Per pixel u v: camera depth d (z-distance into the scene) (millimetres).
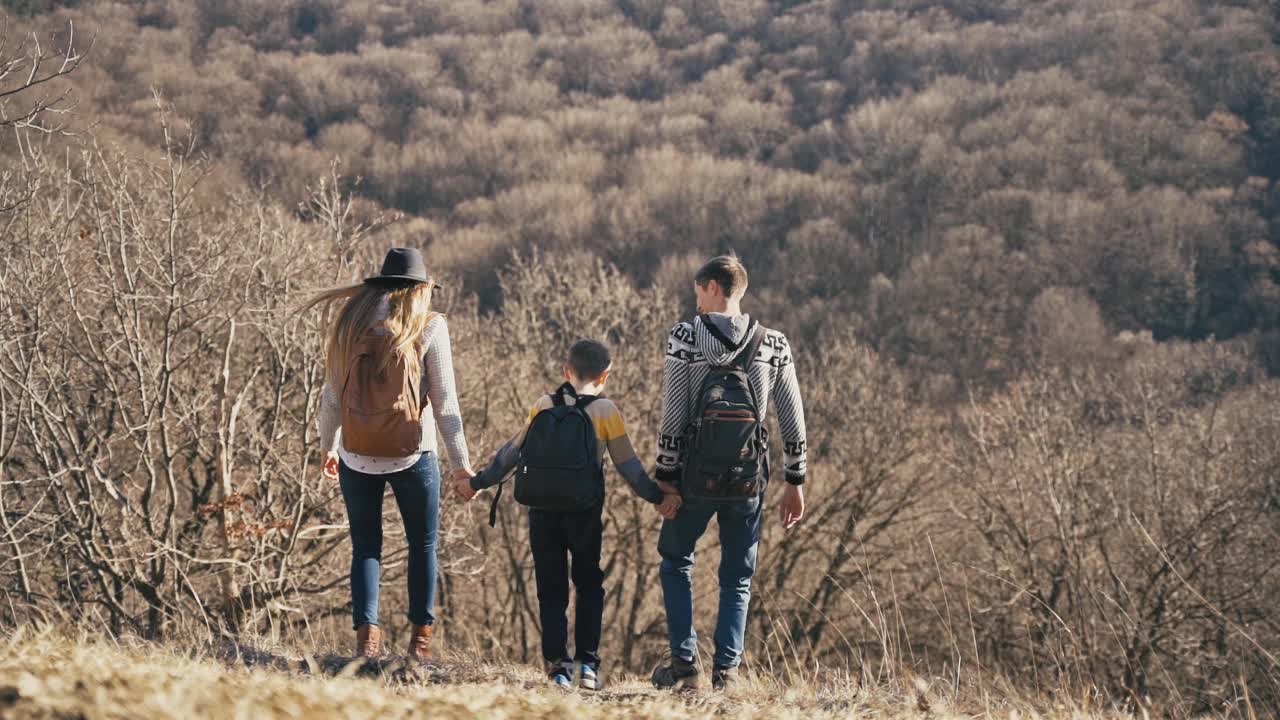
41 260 9344
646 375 17250
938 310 43406
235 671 2514
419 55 72125
